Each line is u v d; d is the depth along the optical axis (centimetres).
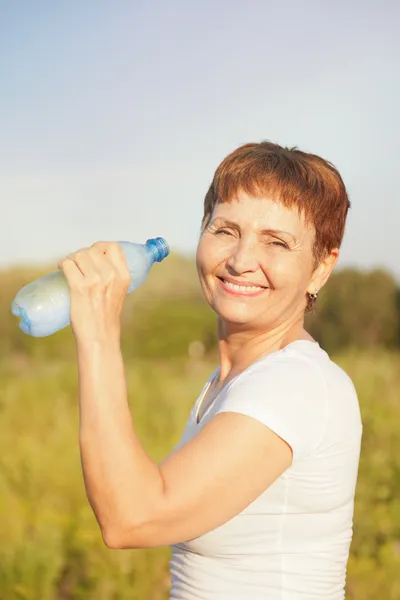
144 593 470
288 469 205
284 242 224
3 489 590
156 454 718
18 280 1822
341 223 235
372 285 1903
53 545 500
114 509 186
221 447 194
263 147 232
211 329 1905
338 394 211
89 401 190
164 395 951
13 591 475
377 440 726
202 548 215
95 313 196
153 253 238
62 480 616
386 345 1914
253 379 205
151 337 1880
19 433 783
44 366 1341
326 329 1922
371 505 589
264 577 212
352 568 502
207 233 234
